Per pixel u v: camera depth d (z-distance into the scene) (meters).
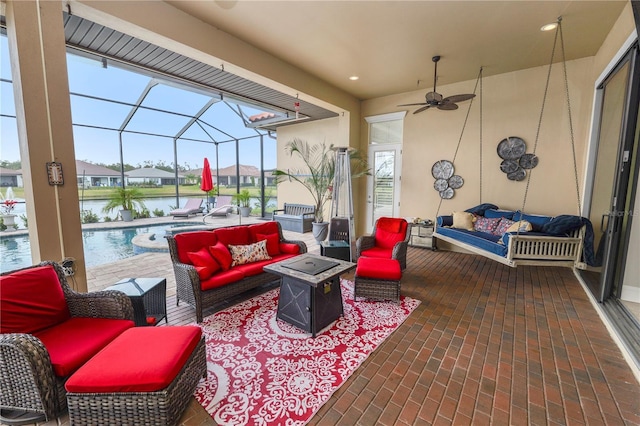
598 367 2.10
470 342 2.42
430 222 5.62
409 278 3.99
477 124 5.20
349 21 3.26
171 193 9.94
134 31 2.85
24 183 2.34
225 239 3.46
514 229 4.07
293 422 1.63
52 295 1.92
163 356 1.57
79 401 1.43
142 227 8.01
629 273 2.89
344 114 6.17
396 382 1.94
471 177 5.33
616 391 1.86
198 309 2.71
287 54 4.11
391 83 5.37
